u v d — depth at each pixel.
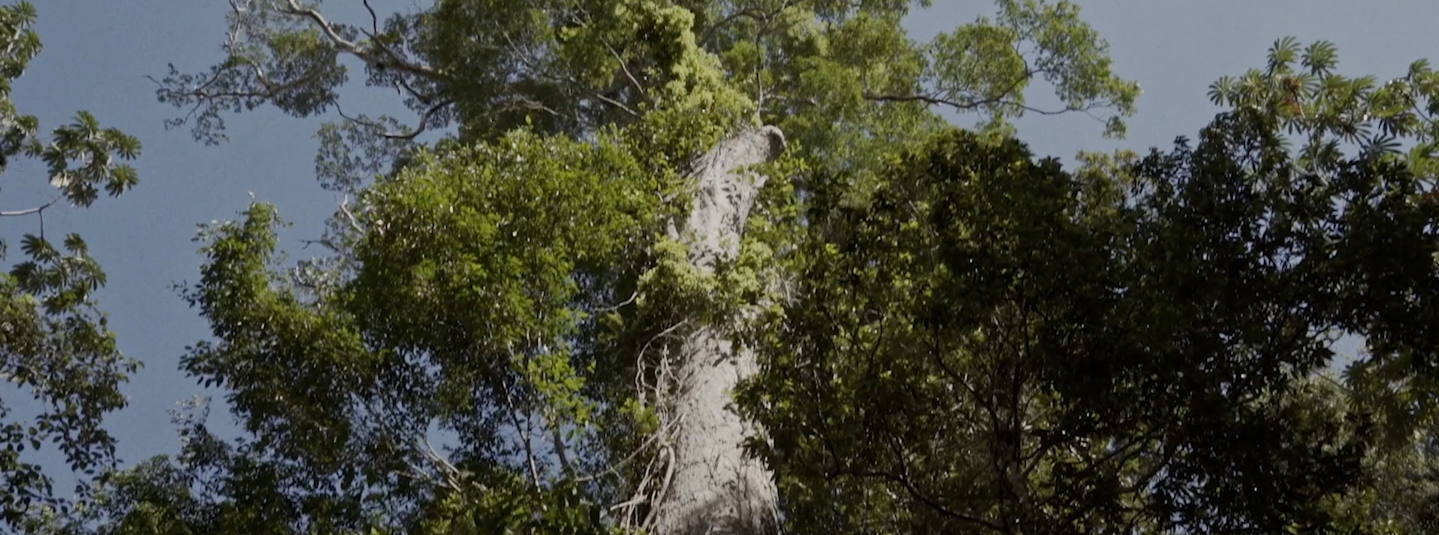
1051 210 8.16
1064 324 7.85
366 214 11.30
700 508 10.13
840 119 18.80
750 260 11.98
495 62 19.64
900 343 8.51
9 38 11.45
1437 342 7.64
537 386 10.01
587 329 13.41
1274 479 7.48
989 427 8.40
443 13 19.75
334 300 11.30
